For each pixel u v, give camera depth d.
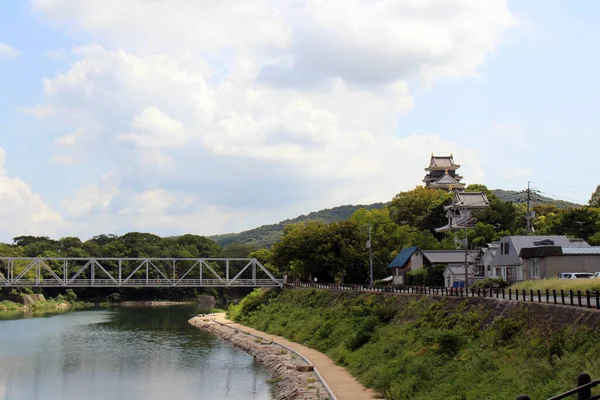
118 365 72.81
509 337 46.16
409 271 106.25
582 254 74.81
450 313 59.31
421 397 42.88
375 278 118.81
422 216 149.62
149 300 195.88
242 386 60.22
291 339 86.06
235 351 83.31
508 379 38.47
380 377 49.69
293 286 121.75
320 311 94.69
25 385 62.00
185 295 199.50
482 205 129.62
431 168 179.88
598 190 147.25
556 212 153.75
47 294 179.50
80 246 197.50
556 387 32.94
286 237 120.12
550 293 54.44
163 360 76.12
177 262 199.12
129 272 193.38
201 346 88.38
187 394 57.25
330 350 70.31
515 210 132.12
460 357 46.97
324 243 117.50
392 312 71.38
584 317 39.72
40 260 129.12
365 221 129.88
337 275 117.25
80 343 91.56
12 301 160.38
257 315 114.25
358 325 71.69
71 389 60.03
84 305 178.38
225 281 132.38
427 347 51.78
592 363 34.12
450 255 106.50
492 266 94.62
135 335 101.69
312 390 51.56
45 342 92.62
